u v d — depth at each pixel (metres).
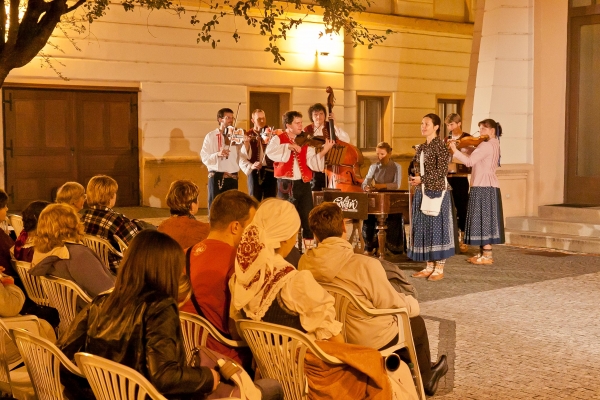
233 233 3.48
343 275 3.84
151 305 2.71
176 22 12.87
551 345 5.29
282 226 3.26
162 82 12.83
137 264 2.75
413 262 8.56
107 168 12.52
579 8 10.46
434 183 7.40
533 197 10.50
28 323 3.84
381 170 9.00
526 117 10.59
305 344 3.07
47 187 11.99
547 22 10.54
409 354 3.96
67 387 2.88
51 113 11.92
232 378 2.84
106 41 12.21
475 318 6.03
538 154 10.52
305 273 3.20
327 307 3.18
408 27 16.28
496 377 4.62
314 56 14.56
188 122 13.16
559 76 10.59
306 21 14.37
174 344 2.69
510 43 10.65
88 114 12.28
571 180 10.64
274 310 3.18
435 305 6.48
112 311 2.76
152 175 12.84
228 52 13.48
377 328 3.79
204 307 3.39
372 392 3.21
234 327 3.39
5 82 11.37
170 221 4.61
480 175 8.32
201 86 13.23
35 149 11.84
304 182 8.63
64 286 4.07
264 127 9.87
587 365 4.85
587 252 9.16
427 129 7.48
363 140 16.22
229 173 10.16
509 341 5.39
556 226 9.82
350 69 15.49
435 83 16.97
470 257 8.90
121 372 2.56
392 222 8.62
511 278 7.62
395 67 16.22
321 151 8.60
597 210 9.77
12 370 3.79
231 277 3.29
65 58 11.85
